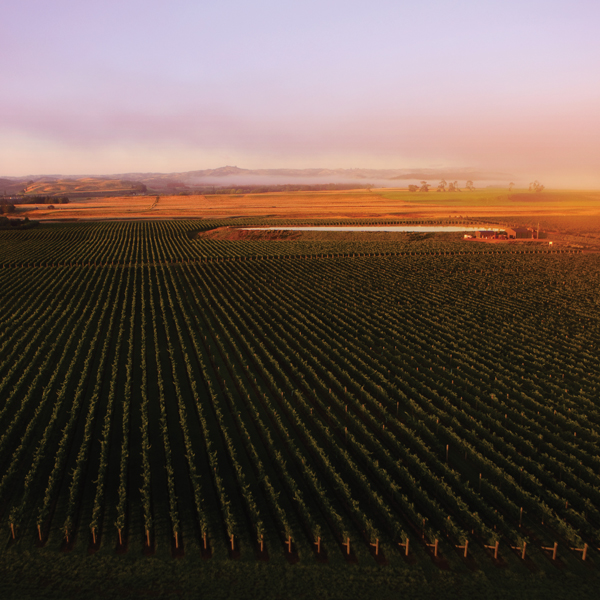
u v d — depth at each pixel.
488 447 35.00
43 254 123.12
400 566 25.48
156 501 30.47
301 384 46.69
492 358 53.69
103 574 25.06
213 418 40.78
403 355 54.62
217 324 66.44
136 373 49.94
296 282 92.50
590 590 23.92
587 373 49.16
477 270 101.12
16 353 56.34
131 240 150.62
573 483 31.67
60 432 38.88
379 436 38.41
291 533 26.66
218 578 24.83
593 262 108.06
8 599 23.58
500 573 25.02
